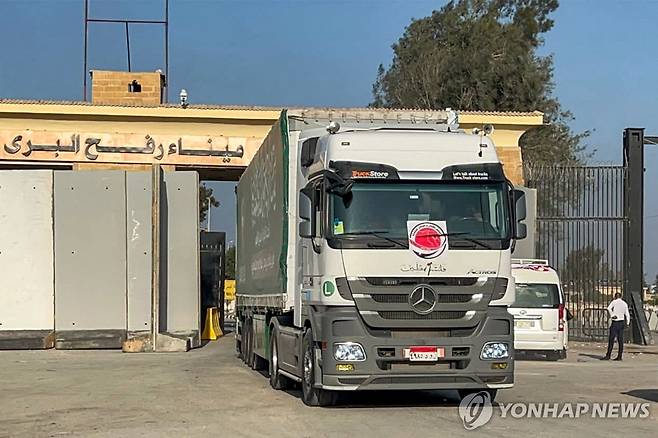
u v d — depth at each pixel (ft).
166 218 89.56
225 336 114.73
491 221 40.32
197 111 107.34
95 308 84.94
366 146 40.40
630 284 97.50
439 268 39.29
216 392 49.62
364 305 38.78
